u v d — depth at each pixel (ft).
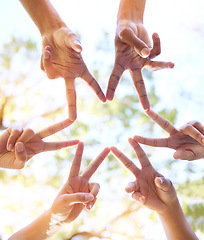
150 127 5.34
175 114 5.34
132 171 2.80
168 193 2.68
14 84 5.08
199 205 4.63
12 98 5.10
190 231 2.78
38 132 2.73
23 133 2.60
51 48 2.77
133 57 2.79
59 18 2.84
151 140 2.83
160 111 5.37
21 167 2.73
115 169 5.06
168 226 2.79
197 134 2.74
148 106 2.85
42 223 2.69
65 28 2.72
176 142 2.84
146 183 2.78
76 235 4.72
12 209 4.80
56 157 5.03
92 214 4.87
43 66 2.86
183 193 4.75
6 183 4.83
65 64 2.75
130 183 2.77
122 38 2.63
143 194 2.77
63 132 5.15
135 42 2.57
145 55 2.56
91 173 2.80
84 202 2.51
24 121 5.13
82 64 2.77
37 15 2.84
